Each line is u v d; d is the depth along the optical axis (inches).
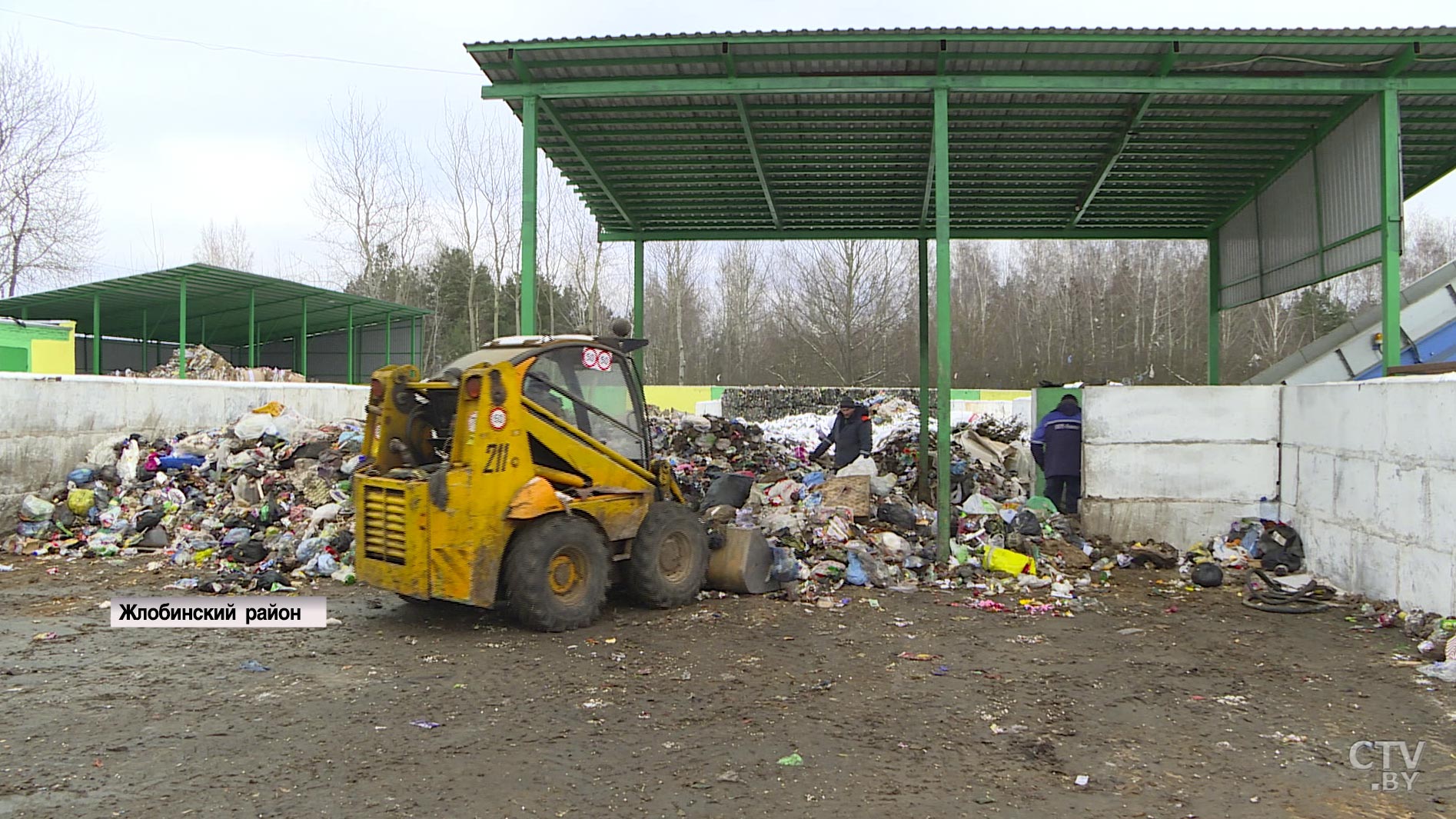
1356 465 347.9
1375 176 406.0
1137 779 181.9
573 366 319.3
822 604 335.0
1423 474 304.7
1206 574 369.1
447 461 297.7
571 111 430.0
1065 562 393.7
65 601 332.2
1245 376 1643.7
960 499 506.9
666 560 329.4
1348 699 233.8
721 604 335.6
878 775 182.5
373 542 301.1
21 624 301.6
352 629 298.2
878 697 232.4
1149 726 213.2
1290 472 406.0
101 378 476.7
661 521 325.4
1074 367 1784.0
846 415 511.2
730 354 1946.4
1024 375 1793.8
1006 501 485.1
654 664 259.8
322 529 405.1
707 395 1322.6
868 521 417.1
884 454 609.9
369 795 172.1
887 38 364.2
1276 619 319.3
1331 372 627.5
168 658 265.3
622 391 338.0
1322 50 373.7
